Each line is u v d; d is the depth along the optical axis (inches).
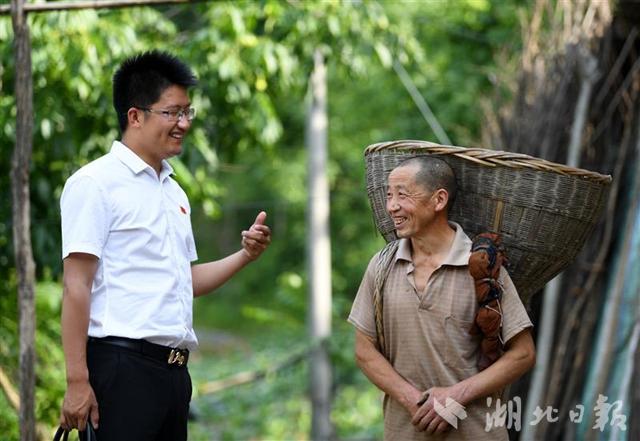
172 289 177.0
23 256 224.1
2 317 338.3
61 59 302.7
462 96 506.3
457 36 523.8
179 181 321.7
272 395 570.9
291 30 335.3
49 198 319.9
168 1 231.8
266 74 339.3
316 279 468.4
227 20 332.2
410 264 170.7
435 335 167.9
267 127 343.9
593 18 295.1
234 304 1098.1
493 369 166.6
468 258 167.6
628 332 259.9
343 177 825.5
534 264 177.3
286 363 501.4
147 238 175.2
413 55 385.4
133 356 172.4
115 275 173.5
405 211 166.6
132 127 178.1
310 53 346.6
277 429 548.1
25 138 225.1
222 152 363.9
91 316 174.2
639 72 280.8
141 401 173.0
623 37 288.2
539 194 173.6
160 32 362.3
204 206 343.3
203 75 331.6
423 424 165.8
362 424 542.6
